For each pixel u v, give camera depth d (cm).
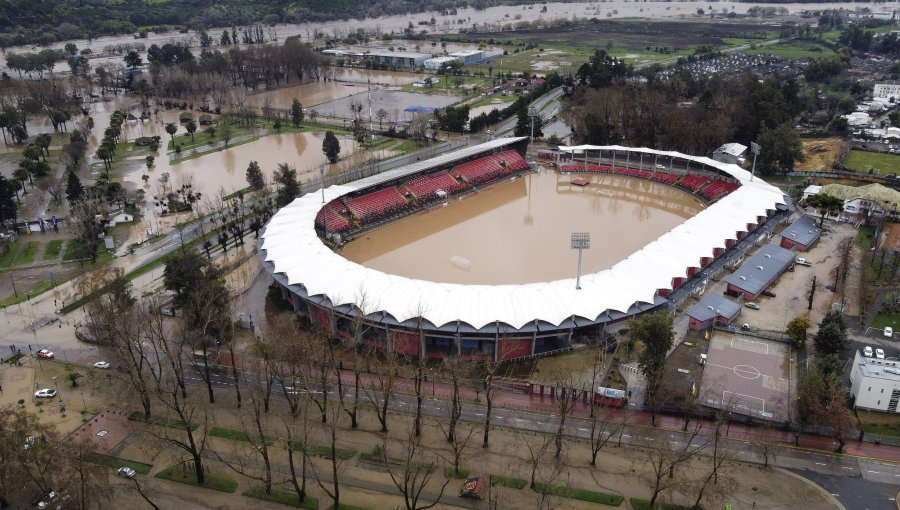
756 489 10794
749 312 16475
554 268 19738
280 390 13688
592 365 14450
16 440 10419
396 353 14200
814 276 18188
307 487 10919
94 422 12662
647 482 11000
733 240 19200
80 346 15575
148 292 17888
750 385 13512
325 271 16438
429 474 11112
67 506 10119
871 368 12838
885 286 17462
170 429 12431
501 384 13838
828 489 10812
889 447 11850
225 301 15662
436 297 15112
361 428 12431
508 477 11088
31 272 19625
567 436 12212
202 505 10544
